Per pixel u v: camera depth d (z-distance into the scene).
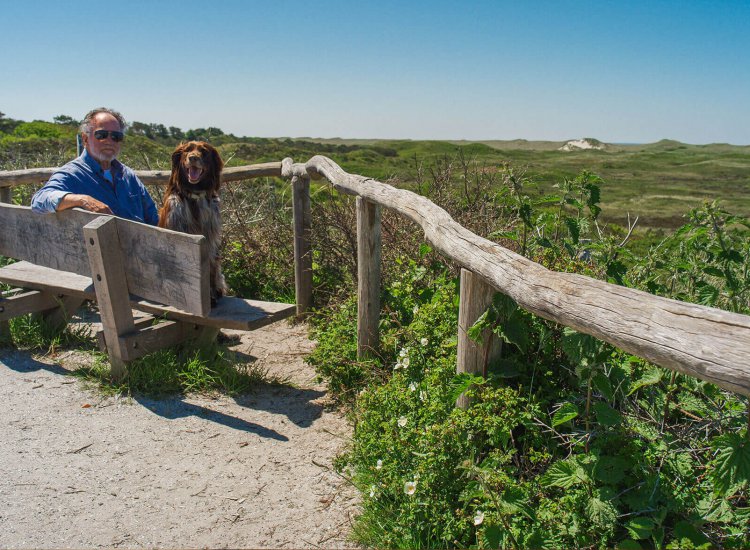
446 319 3.72
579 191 3.54
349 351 4.39
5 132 18.28
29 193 7.52
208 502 2.98
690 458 2.40
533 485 2.47
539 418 2.79
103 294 4.02
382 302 4.75
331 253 6.12
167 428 3.67
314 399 4.20
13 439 3.44
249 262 6.82
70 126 19.52
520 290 2.27
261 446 3.53
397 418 3.20
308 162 5.58
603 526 2.17
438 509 2.61
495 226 4.88
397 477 2.83
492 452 2.65
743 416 2.35
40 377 4.27
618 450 2.43
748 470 1.84
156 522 2.81
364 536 2.67
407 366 3.50
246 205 7.24
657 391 2.82
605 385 2.43
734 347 1.46
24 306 4.73
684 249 3.47
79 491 3.00
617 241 3.69
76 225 4.24
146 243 3.91
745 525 2.16
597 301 1.91
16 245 4.78
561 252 3.58
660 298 1.76
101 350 4.23
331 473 3.25
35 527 2.72
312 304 6.00
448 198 5.38
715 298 2.87
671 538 2.14
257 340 5.45
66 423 3.66
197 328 4.50
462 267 2.80
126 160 8.73
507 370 2.89
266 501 3.00
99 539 2.67
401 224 5.60
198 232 4.65
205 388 4.21
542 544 2.23
